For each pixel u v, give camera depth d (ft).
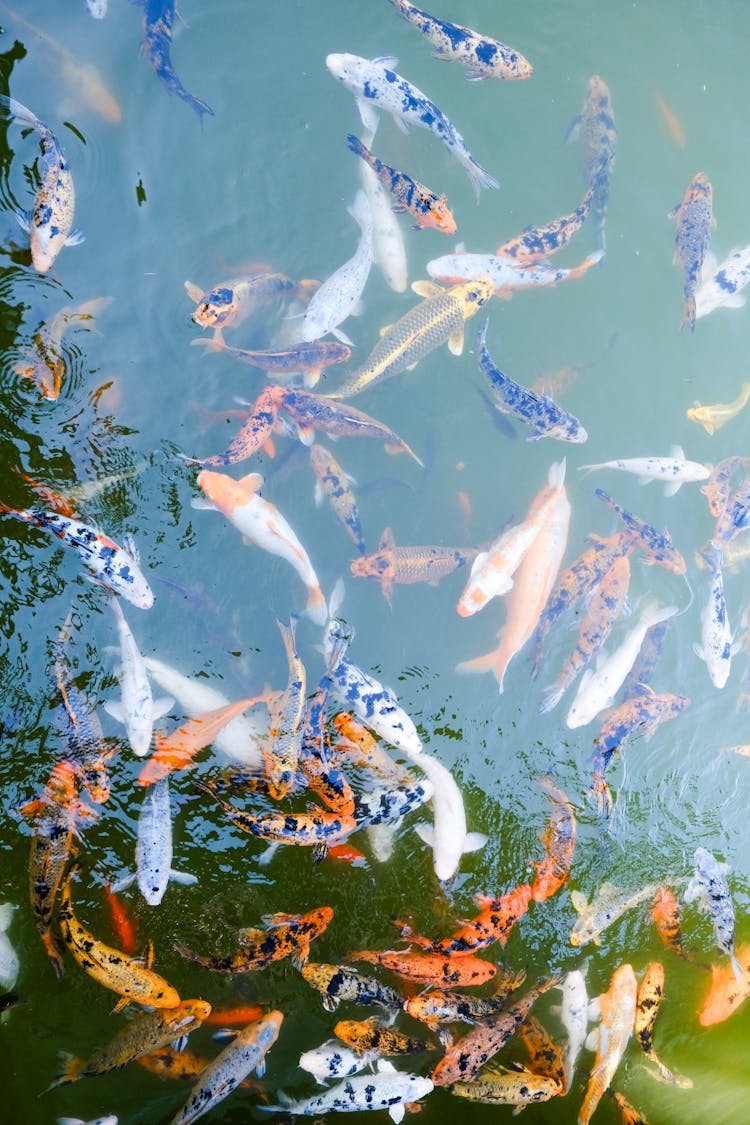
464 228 15.40
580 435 15.06
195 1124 13.71
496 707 14.74
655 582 15.25
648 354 15.60
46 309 14.47
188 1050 13.60
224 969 13.85
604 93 15.57
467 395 15.07
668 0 16.15
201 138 15.03
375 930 14.19
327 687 14.14
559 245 15.17
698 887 14.87
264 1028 13.61
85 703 14.08
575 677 14.85
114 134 14.83
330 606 14.51
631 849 14.88
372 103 14.92
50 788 13.94
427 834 14.25
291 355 14.44
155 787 13.89
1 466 14.24
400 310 15.08
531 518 14.40
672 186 15.88
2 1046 13.70
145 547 14.37
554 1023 14.10
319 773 13.92
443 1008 13.75
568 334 15.43
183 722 13.98
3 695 14.07
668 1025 14.58
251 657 14.37
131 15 14.93
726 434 15.69
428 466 14.94
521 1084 13.88
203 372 14.61
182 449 14.52
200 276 14.85
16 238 14.46
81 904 13.84
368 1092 13.67
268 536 14.15
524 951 14.35
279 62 15.28
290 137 15.20
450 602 14.78
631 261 15.70
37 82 14.71
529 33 15.81
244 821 13.92
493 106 15.66
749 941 15.01
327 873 14.19
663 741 15.08
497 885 14.47
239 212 15.02
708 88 16.16
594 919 14.52
